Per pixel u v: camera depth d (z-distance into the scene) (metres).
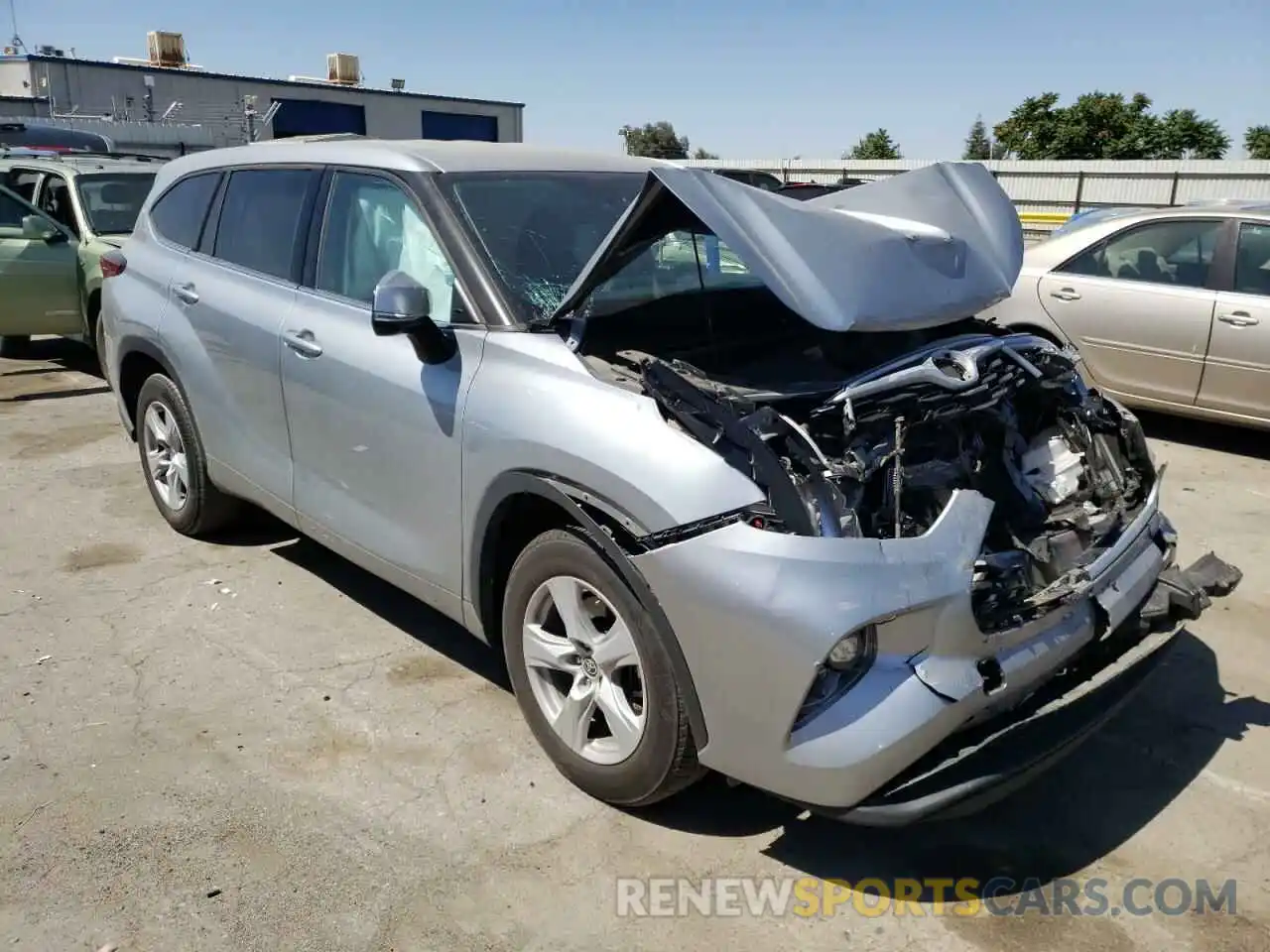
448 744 3.49
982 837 3.08
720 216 2.91
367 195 3.89
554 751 3.25
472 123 44.75
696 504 2.68
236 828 3.06
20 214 8.80
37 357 9.88
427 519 3.51
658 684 2.82
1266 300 6.56
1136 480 3.51
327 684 3.86
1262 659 4.13
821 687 2.58
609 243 3.04
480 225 3.57
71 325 8.75
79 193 9.05
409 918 2.73
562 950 2.64
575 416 2.97
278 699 3.76
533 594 3.18
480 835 3.04
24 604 4.49
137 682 3.86
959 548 2.66
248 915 2.72
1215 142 43.38
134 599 4.55
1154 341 7.00
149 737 3.51
